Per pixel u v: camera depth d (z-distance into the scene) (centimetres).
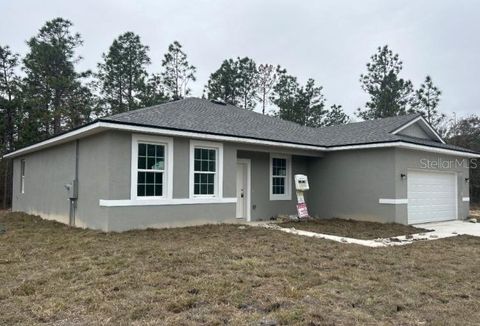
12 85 2444
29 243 855
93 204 1055
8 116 2370
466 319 439
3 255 729
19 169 1759
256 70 3441
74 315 423
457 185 1631
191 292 500
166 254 719
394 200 1321
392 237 1054
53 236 952
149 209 1052
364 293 521
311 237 982
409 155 1390
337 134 1672
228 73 3303
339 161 1512
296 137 1492
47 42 2734
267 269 624
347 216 1472
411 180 1409
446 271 659
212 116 1410
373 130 1577
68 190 1181
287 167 1582
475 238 1054
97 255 719
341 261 711
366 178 1412
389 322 423
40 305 452
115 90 2953
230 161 1256
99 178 1027
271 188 1525
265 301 470
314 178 1602
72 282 547
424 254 807
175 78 3175
